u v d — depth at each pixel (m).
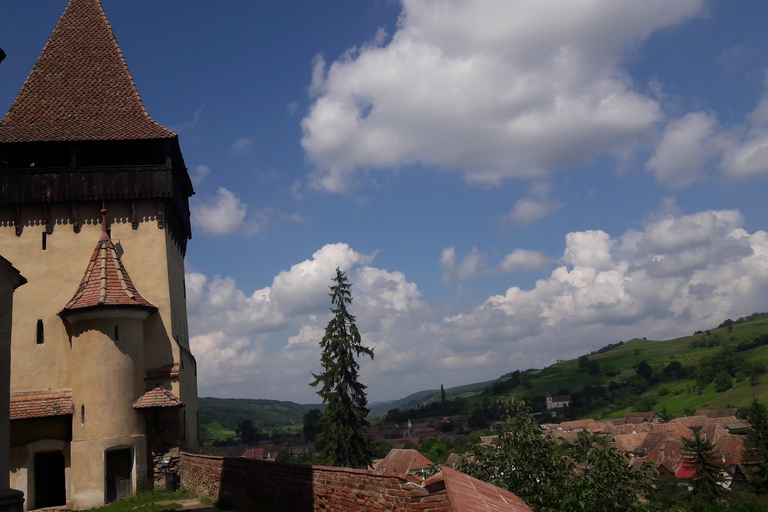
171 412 26.22
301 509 14.23
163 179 28.56
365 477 11.78
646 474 13.47
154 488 25.31
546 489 13.36
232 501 18.78
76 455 24.41
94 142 28.17
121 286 26.62
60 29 32.25
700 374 179.00
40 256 27.62
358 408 38.28
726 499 47.28
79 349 25.47
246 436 156.62
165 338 27.78
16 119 28.81
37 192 27.64
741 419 121.75
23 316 26.98
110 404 24.86
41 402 25.45
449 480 8.23
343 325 39.41
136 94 30.61
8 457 14.07
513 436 14.32
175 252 31.52
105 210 28.27
